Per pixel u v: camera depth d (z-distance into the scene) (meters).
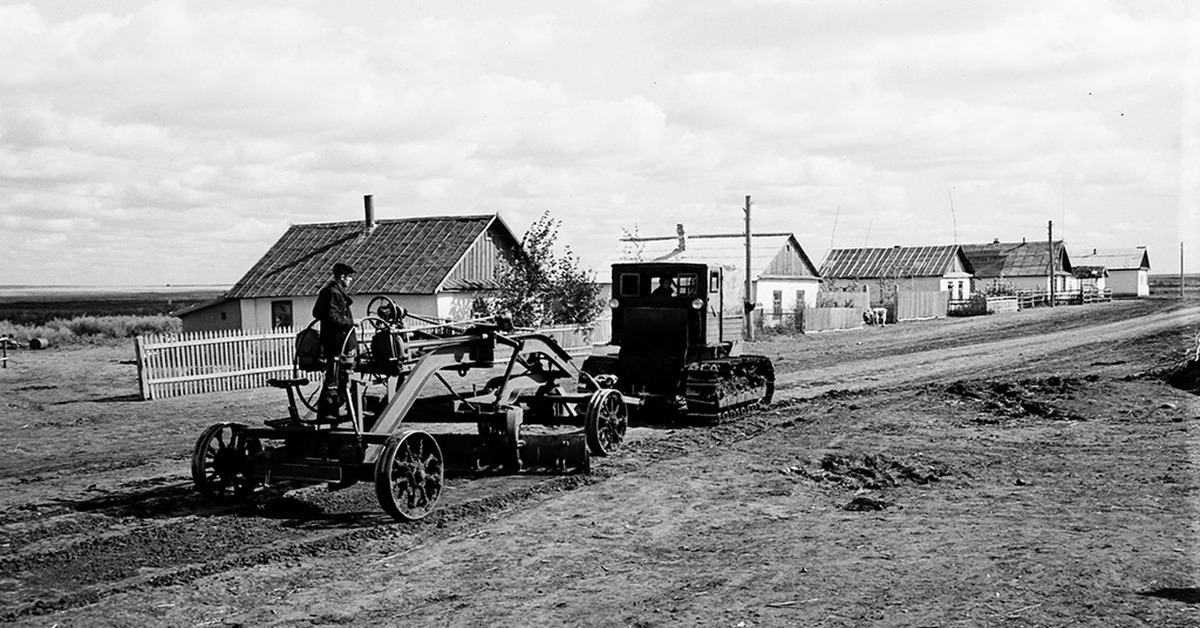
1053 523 9.19
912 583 7.29
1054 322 49.75
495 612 6.96
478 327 12.42
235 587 7.59
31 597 7.44
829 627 6.38
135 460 13.37
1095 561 7.70
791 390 21.64
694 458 13.11
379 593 7.45
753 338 39.06
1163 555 7.84
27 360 32.59
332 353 10.35
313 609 7.09
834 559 8.10
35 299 166.62
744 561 8.15
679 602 7.07
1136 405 17.03
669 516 9.93
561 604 7.11
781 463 12.62
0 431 16.50
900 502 10.47
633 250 54.50
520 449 12.29
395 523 9.55
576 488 11.25
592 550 8.66
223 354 22.80
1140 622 6.23
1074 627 6.17
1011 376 23.52
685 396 16.33
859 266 74.25
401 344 10.56
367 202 39.84
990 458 12.91
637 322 16.91
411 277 35.19
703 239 54.00
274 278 38.75
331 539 8.93
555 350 13.62
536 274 31.06
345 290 10.69
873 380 23.64
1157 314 51.09
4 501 10.73
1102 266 98.06
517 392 15.70
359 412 10.13
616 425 13.77
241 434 10.51
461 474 12.12
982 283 84.06
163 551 8.63
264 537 9.07
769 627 6.44
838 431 15.16
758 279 49.56
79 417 18.08
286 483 11.46
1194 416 15.77
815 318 45.09
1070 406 16.89
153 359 21.25
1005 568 7.58
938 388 20.06
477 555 8.51
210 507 10.27
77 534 9.24
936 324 51.94
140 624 6.80
